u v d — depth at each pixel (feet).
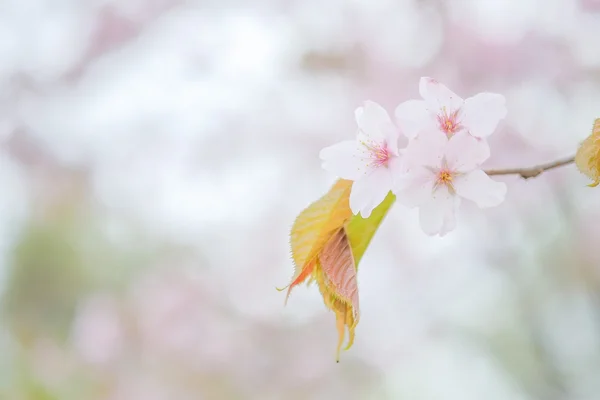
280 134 5.88
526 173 2.53
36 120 5.95
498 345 5.72
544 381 5.19
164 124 5.99
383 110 2.54
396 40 5.35
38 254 7.06
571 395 5.04
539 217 5.27
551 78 5.15
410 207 2.51
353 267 2.52
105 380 6.19
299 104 5.80
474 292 5.90
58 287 7.14
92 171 6.21
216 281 6.39
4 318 7.02
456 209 2.52
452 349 6.26
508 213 5.32
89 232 6.98
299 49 5.47
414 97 5.34
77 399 6.15
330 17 5.36
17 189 6.46
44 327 7.00
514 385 5.55
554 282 5.24
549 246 5.30
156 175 6.17
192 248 6.63
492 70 5.17
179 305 6.25
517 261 5.37
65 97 5.91
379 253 6.11
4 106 5.85
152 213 6.54
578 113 5.23
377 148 2.54
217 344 6.15
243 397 6.22
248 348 6.23
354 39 5.35
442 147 2.51
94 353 6.16
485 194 2.51
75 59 5.76
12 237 7.06
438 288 6.02
